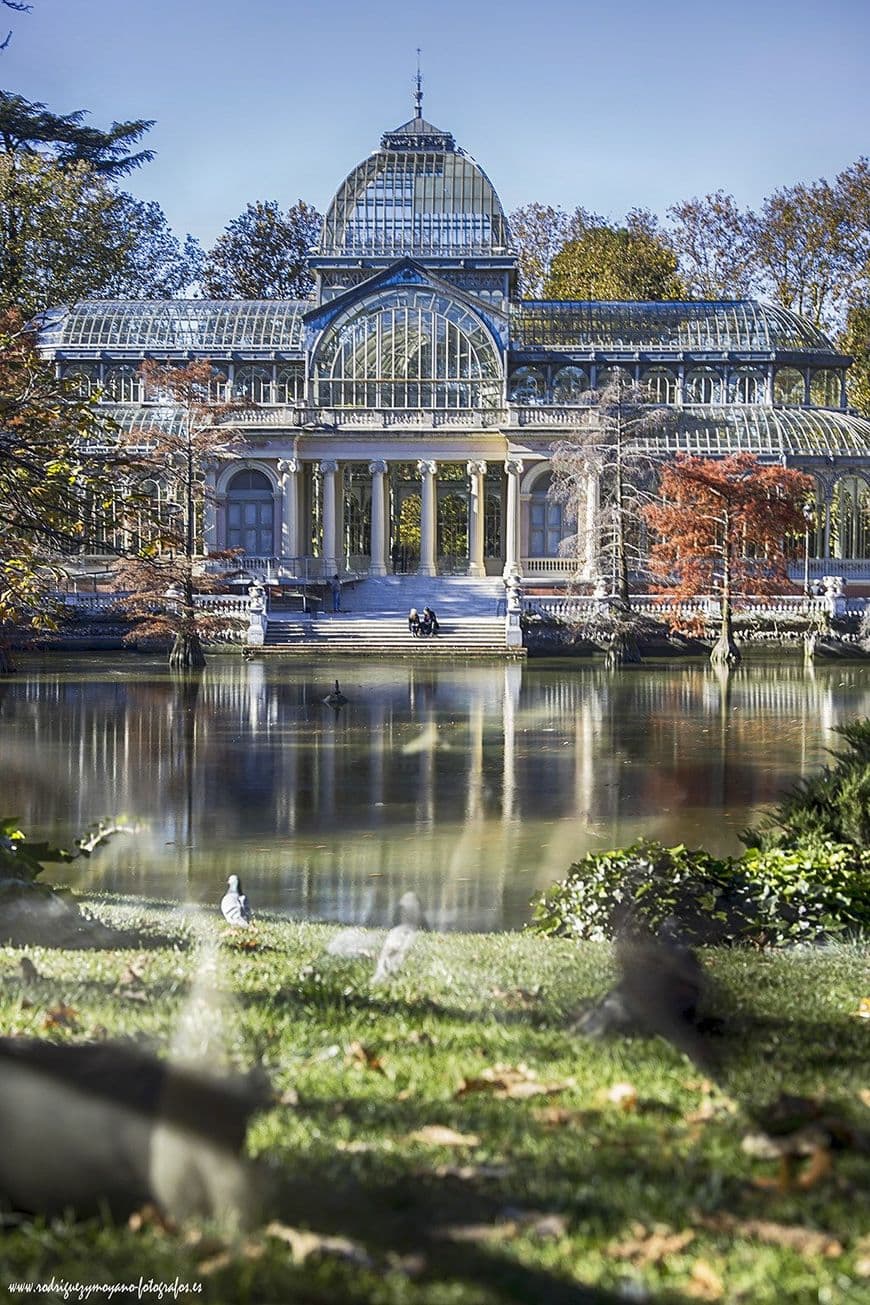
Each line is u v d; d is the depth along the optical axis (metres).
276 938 16.55
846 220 106.56
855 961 14.16
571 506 86.00
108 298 105.12
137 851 27.00
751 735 44.00
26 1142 5.73
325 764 38.16
